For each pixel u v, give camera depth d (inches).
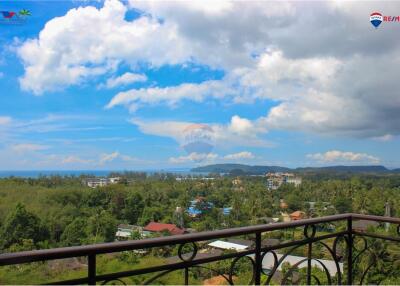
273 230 97.8
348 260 124.1
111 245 70.6
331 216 118.0
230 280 89.8
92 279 69.5
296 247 106.0
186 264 82.5
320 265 116.0
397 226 118.0
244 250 92.8
